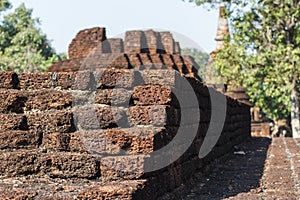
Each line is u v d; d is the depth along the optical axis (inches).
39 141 200.8
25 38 1244.5
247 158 436.1
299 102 806.5
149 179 194.5
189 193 258.1
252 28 751.7
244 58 748.6
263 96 887.7
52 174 192.2
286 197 237.6
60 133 199.0
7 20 1782.7
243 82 781.3
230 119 491.2
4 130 201.3
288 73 706.8
